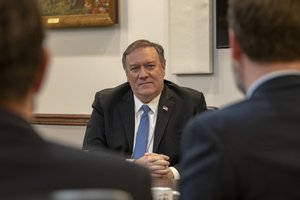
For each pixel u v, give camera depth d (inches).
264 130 31.8
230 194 31.0
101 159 25.5
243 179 30.9
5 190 21.9
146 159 84.0
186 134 34.5
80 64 144.9
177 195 65.9
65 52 146.2
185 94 100.0
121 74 140.9
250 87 35.0
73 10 141.7
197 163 32.3
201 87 132.8
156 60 95.8
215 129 32.4
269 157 31.0
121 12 139.5
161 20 135.9
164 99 97.8
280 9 32.9
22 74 24.2
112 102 100.1
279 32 33.1
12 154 23.1
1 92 24.1
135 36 138.4
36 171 23.2
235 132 31.9
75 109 146.5
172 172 84.8
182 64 133.0
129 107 98.7
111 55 141.5
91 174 24.5
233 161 31.0
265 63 34.0
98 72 143.3
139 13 137.7
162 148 94.4
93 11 139.6
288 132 31.7
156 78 95.7
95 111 101.7
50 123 147.9
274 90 33.5
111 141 97.1
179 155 94.4
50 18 143.9
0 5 23.6
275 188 30.6
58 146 25.1
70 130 146.7
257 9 33.3
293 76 33.7
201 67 131.2
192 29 131.8
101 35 142.0
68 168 24.0
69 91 146.8
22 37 23.9
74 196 17.3
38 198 17.9
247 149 31.2
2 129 23.4
